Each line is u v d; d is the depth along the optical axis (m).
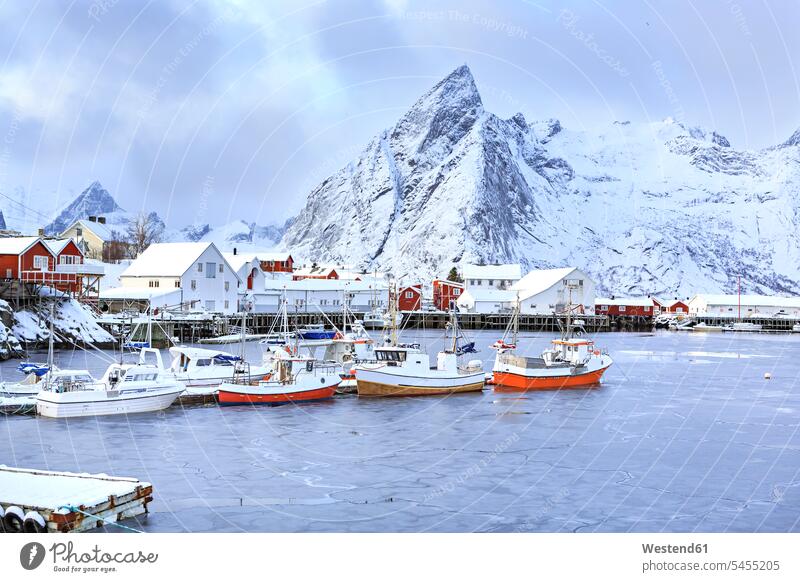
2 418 52.72
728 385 77.44
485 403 63.00
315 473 40.53
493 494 37.22
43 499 29.56
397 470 41.38
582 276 199.88
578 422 55.09
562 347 77.56
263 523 32.31
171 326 112.81
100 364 81.19
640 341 155.38
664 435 50.94
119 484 31.88
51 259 102.06
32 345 92.31
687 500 36.53
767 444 48.38
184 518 32.66
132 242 182.38
